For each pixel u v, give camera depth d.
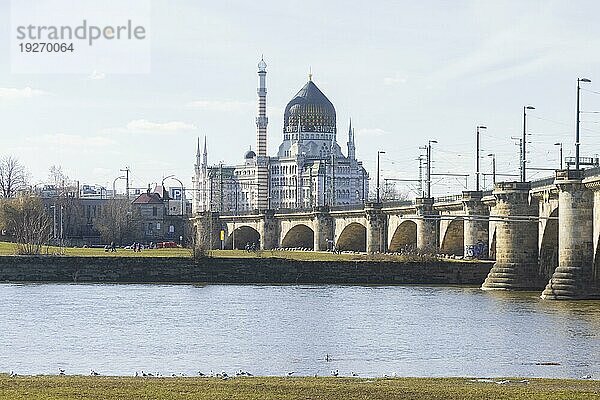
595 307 166.50
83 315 162.38
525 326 143.50
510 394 83.38
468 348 123.56
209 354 120.19
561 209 178.62
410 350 122.50
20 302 184.12
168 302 185.12
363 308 172.50
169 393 82.56
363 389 85.44
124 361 114.81
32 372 106.38
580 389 87.94
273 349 124.12
